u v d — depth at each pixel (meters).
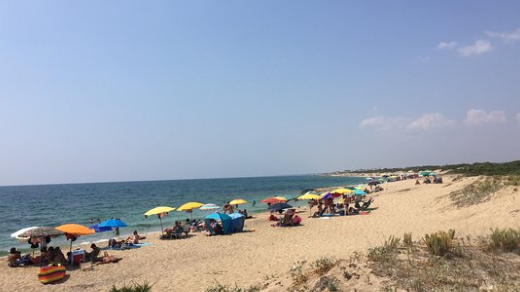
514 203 14.99
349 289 6.36
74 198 70.75
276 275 9.98
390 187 45.44
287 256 12.88
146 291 8.91
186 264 13.39
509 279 6.63
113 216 35.62
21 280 12.38
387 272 6.94
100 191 101.38
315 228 19.38
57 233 13.70
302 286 7.27
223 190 85.62
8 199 71.81
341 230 17.89
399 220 18.53
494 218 13.84
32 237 14.41
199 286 10.19
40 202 61.50
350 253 11.34
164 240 19.27
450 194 22.27
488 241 9.25
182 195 69.69
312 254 12.70
